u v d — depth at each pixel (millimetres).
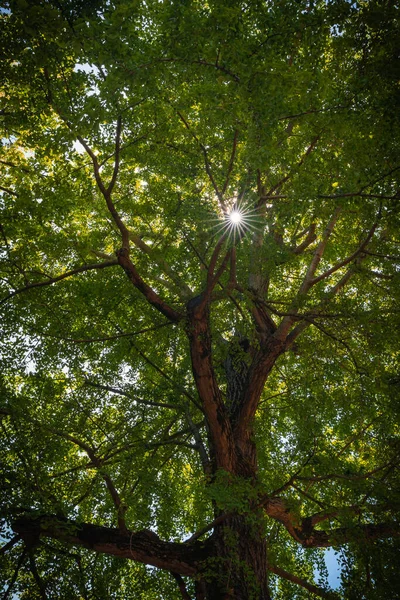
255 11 6070
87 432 9320
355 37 6477
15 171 8508
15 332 9438
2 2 5316
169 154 8297
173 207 8398
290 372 10953
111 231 9906
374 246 8883
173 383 9523
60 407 9508
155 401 10383
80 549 9430
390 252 9078
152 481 8242
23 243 8500
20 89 7191
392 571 7785
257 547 7625
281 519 8375
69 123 6391
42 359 9617
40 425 7871
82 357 10234
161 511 9523
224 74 6105
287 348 9211
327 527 9523
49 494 7250
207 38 5758
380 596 7621
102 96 5992
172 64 6113
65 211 8125
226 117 6414
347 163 7191
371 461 10273
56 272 10320
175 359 10883
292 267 10602
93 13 6395
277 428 11172
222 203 7312
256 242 9484
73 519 7105
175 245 9781
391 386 8430
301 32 6195
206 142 7930
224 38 5723
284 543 11031
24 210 7707
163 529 10070
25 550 7391
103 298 10055
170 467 11000
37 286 8195
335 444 11000
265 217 8211
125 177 9414
